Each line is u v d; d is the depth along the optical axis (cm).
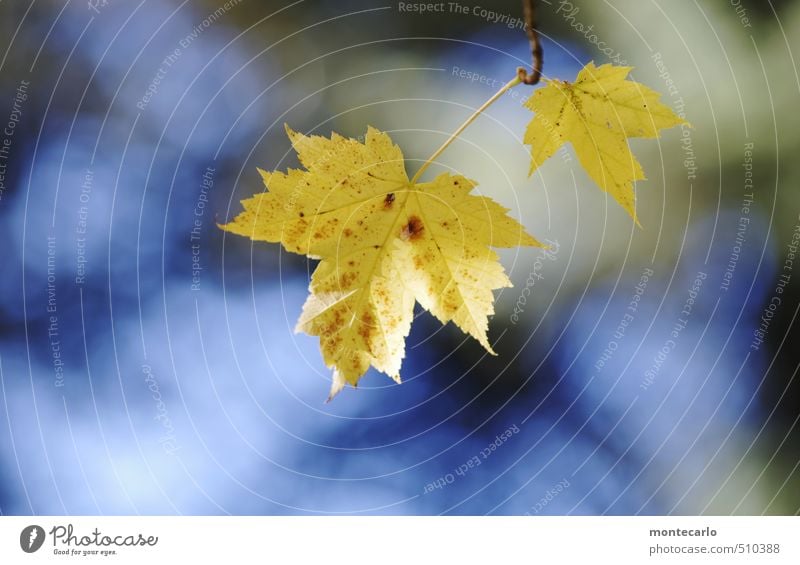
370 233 62
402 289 62
